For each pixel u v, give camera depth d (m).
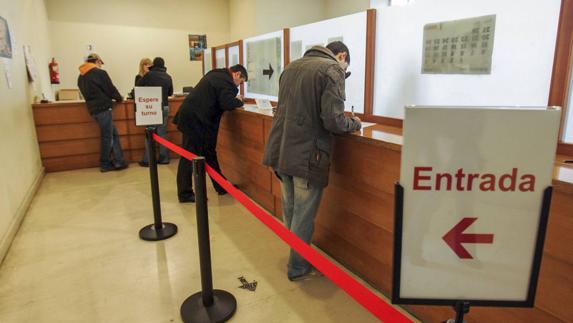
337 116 1.76
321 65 1.81
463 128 0.76
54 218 3.08
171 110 5.20
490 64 1.67
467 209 0.80
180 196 3.40
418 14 1.94
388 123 2.18
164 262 2.36
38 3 5.43
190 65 7.75
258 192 3.29
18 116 3.54
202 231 1.76
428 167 0.78
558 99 1.45
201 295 1.95
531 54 1.53
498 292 0.84
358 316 1.84
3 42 3.20
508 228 0.80
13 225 2.76
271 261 2.36
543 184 0.77
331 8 7.22
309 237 2.05
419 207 0.81
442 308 1.68
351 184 2.07
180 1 7.45
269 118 2.83
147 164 4.87
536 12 1.49
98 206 3.36
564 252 1.21
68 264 2.35
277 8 6.98
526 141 0.76
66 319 1.84
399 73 2.10
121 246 2.58
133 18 7.14
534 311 1.33
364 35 2.30
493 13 1.63
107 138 4.52
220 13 7.84
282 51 3.17
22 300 1.99
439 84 1.90
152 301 1.97
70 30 6.72
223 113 3.66
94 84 4.34
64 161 4.63
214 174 1.92
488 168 0.77
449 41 1.82
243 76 3.25
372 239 2.00
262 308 1.90
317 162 1.89
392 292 0.86
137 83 5.21
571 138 1.46
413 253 0.83
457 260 0.83
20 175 3.31
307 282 2.12
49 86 5.83
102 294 2.04
